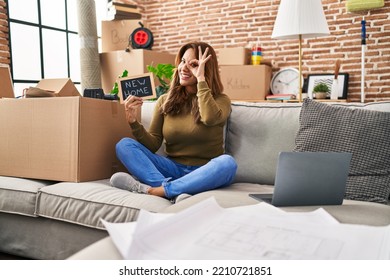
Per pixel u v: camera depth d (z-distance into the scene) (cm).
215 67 201
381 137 149
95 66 444
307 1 293
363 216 110
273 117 191
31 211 171
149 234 56
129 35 460
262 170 184
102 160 188
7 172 192
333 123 159
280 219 67
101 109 187
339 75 459
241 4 513
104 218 151
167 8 565
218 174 160
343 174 120
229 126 203
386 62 441
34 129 184
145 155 181
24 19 435
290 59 489
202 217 66
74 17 502
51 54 471
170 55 475
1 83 238
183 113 197
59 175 178
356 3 438
